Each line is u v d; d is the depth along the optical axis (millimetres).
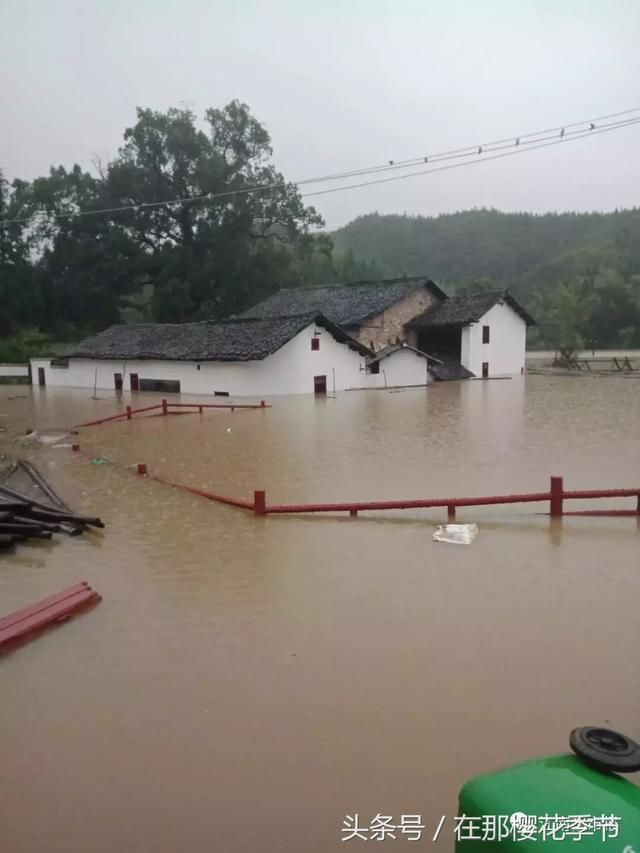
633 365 59031
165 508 11570
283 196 57469
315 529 10219
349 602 7391
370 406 28156
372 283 51312
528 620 6875
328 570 8406
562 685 5625
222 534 9977
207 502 11953
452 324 46250
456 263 148000
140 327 42469
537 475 13766
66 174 57594
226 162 55094
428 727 5070
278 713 5277
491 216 172375
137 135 55250
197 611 7203
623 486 12641
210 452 17219
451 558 8820
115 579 8180
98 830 4105
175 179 55750
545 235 150500
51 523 10133
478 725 5086
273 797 4363
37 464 16078
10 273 56500
